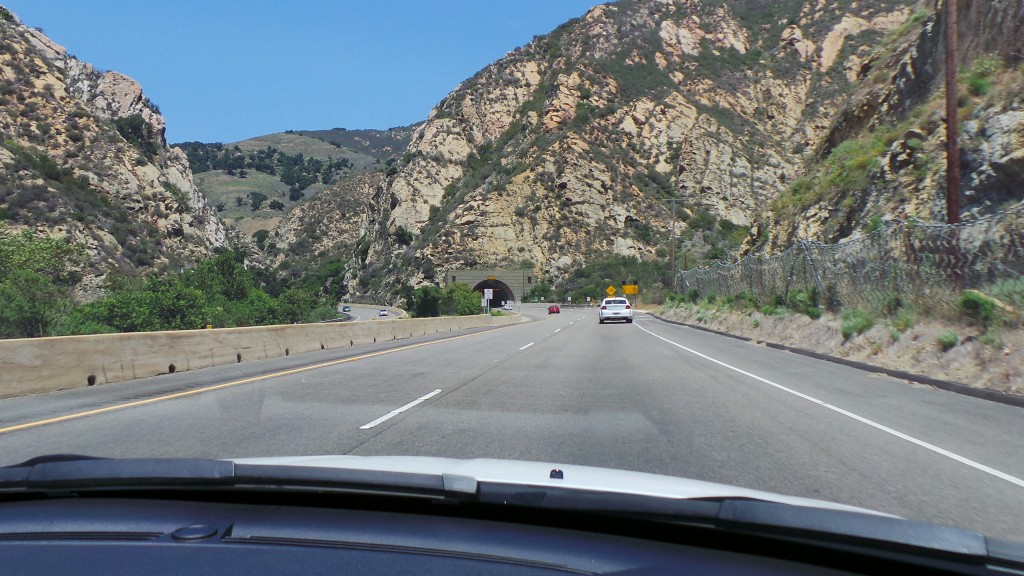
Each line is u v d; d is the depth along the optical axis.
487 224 134.38
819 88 137.12
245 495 3.71
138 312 44.41
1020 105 20.59
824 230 29.34
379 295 149.50
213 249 110.56
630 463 6.77
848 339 18.58
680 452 7.30
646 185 133.00
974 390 11.74
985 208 19.95
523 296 123.94
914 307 17.05
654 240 123.56
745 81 145.12
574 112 148.62
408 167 164.38
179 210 101.62
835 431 8.57
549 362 18.20
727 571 2.85
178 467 3.68
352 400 11.18
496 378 14.41
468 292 109.12
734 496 3.43
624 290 92.62
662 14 164.62
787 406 10.59
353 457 4.40
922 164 24.55
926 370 13.95
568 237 129.62
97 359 13.55
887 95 33.09
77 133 93.69
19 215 71.00
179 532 3.15
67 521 3.34
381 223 168.62
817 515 3.00
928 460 7.04
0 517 3.41
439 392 12.19
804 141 129.75
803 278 26.11
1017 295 13.59
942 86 26.78
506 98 169.25
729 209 125.00
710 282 45.41
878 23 142.38
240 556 2.88
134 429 8.61
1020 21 23.03
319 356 20.53
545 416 9.61
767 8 164.75
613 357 19.77
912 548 2.87
